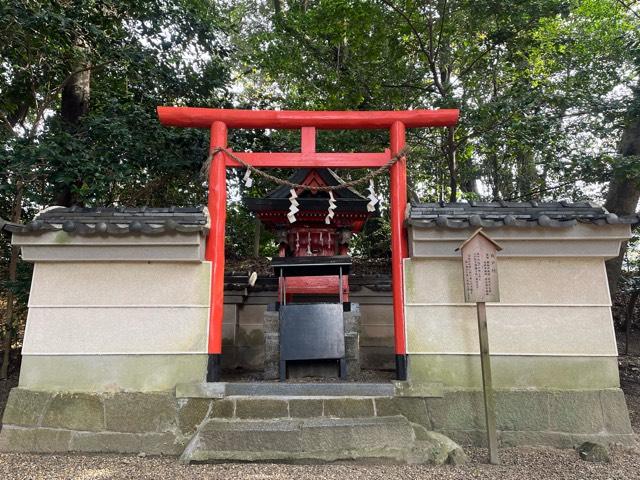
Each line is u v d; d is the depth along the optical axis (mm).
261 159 5652
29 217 8477
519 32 9211
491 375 4766
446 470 3975
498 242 4832
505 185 12766
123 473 3900
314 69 10305
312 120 5652
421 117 5629
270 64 10250
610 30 9766
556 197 10297
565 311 4855
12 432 4594
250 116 5617
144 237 4730
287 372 5750
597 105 7980
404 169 5547
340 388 4680
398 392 4680
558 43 9562
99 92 9242
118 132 7418
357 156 5723
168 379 4773
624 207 8414
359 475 3795
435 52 9852
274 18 10070
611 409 4629
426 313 4938
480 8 8922
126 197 9172
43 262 4926
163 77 8578
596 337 4793
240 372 7184
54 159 6855
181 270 4996
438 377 4805
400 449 4172
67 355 4789
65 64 8141
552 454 4398
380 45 9555
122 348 4812
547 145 8023
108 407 4664
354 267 12188
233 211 13547
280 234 7234
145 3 8250
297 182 7027
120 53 8000
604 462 4176
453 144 9695
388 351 7613
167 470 3961
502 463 4172
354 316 5910
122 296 4910
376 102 10141
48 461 4285
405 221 5074
